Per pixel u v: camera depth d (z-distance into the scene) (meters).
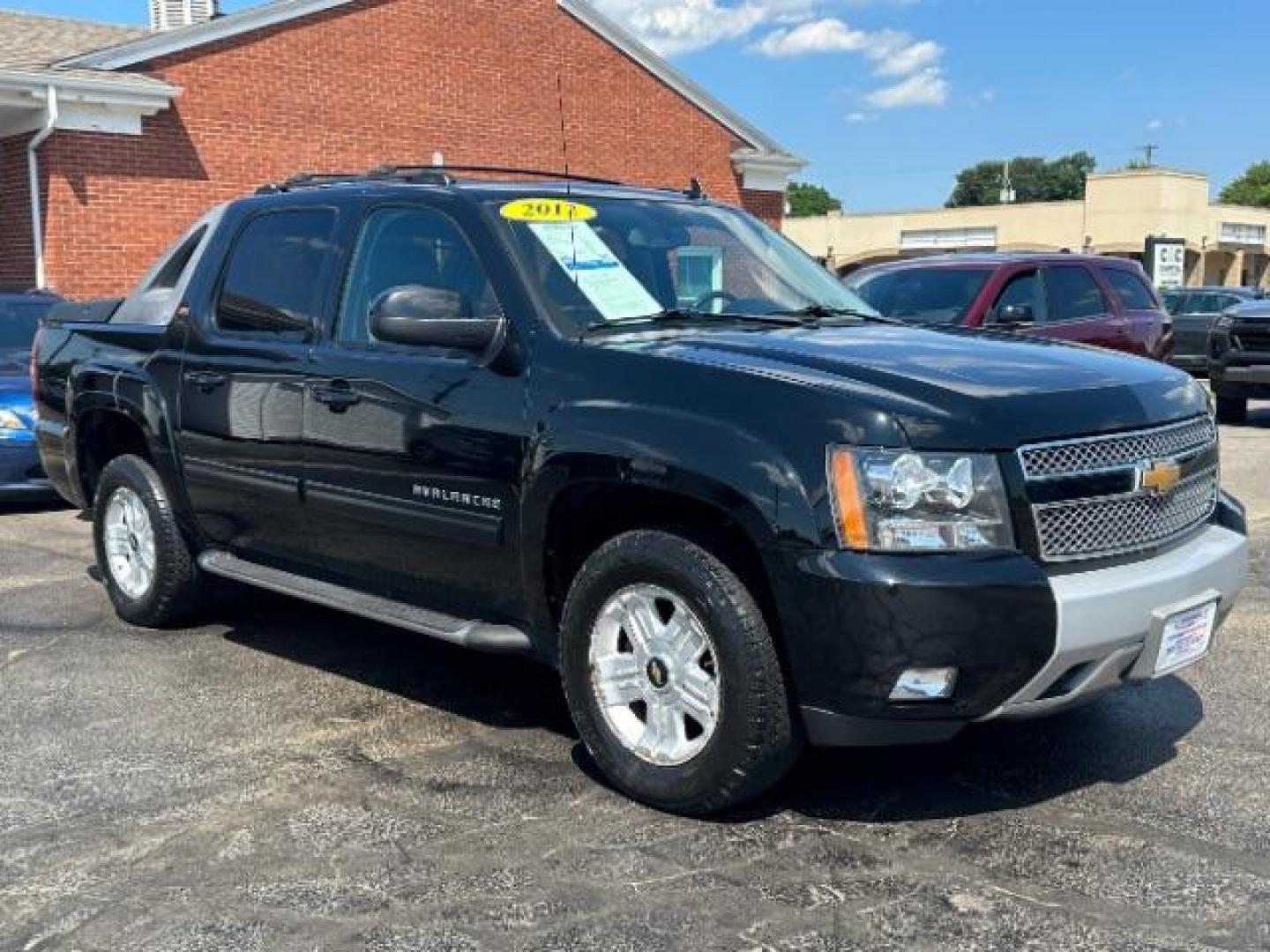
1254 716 4.85
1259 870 3.57
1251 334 13.99
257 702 5.07
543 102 19.64
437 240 4.71
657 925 3.29
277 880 3.56
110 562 6.25
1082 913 3.33
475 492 4.33
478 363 4.36
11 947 3.21
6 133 15.09
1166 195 48.09
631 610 4.00
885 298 10.20
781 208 23.72
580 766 4.38
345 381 4.78
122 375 5.96
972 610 3.44
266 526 5.31
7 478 9.03
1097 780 4.22
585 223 4.77
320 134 16.98
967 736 4.62
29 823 3.93
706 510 3.84
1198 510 4.19
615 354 4.05
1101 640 3.62
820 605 3.50
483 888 3.50
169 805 4.07
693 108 21.81
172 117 15.52
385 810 4.02
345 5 17.09
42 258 14.75
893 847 3.72
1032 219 51.31
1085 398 3.80
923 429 3.52
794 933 3.24
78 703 5.04
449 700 5.10
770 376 3.75
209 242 5.77
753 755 3.71
